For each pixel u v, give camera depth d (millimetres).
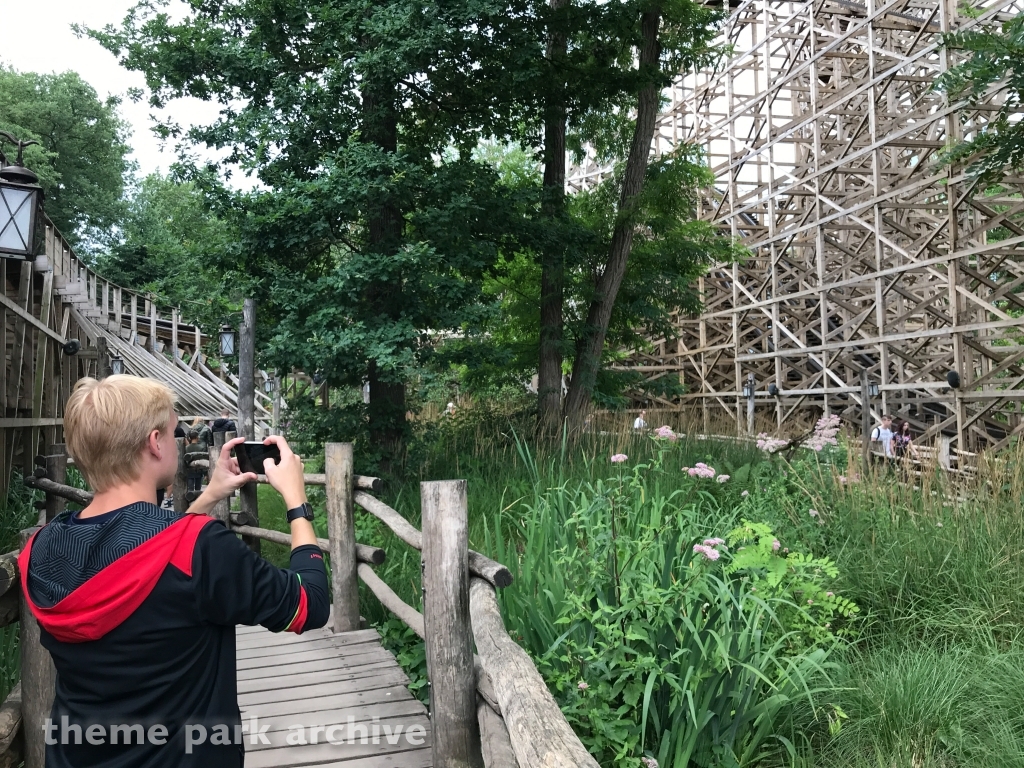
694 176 14414
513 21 11328
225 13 11047
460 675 3000
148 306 26344
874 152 20359
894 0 20078
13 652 4211
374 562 5113
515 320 14727
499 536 5281
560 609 4156
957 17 17922
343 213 9984
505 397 14367
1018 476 6590
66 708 1488
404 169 9883
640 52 14305
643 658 3557
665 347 32031
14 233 5781
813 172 23547
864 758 3932
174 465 1656
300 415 10812
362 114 10430
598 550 4410
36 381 10914
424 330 10812
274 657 4812
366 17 10188
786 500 7211
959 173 16297
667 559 4203
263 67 10359
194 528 1515
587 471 8445
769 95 26094
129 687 1451
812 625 4781
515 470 9102
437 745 3004
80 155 47188
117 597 1435
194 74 10727
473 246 10781
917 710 4172
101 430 1537
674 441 8438
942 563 5816
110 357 14969
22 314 10070
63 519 1556
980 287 20141
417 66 9945
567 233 12406
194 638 1490
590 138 15234
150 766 1450
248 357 10359
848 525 6609
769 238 26016
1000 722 4156
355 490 5496
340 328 9906
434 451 11039
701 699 3654
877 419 19469
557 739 1458
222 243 10570
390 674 4441
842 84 25609
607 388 14828
